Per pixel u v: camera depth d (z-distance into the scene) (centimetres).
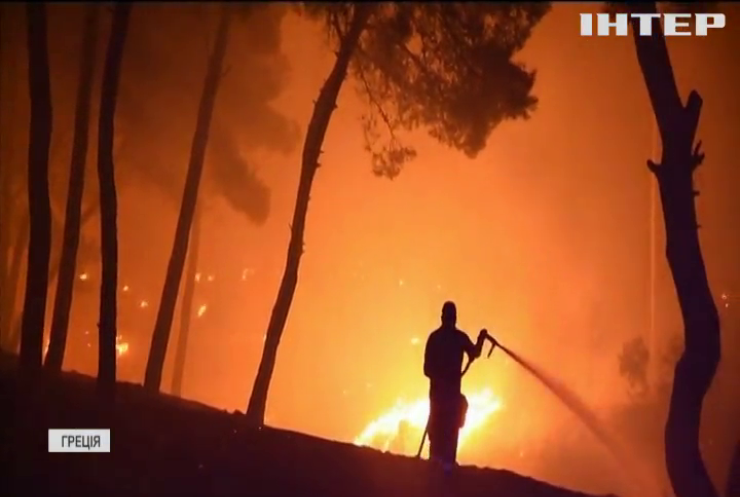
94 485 1006
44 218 1103
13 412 1137
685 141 1203
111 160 1180
